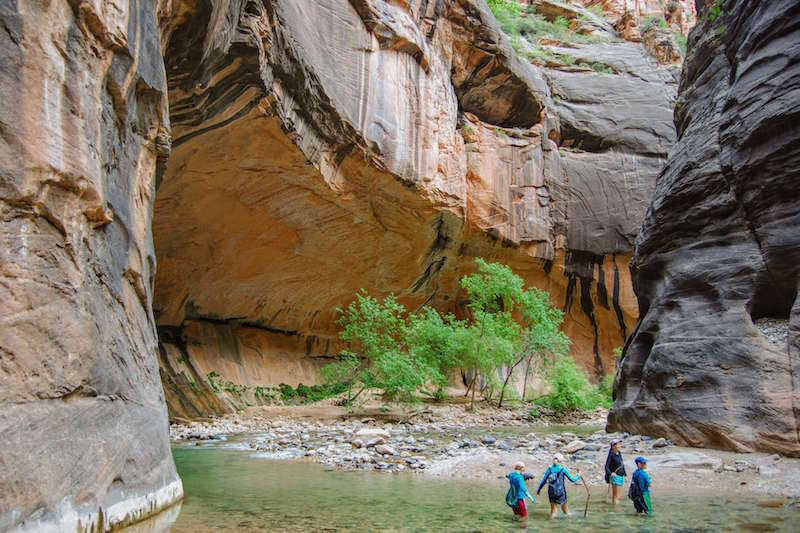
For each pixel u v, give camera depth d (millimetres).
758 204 11977
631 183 30484
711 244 12938
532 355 26047
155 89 7941
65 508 4879
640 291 15320
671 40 34750
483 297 25156
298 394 23797
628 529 6598
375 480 9773
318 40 16750
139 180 7770
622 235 29812
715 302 12312
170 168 15555
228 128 15008
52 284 5219
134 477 6273
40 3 5207
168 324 19922
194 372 19656
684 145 14930
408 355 21938
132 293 7371
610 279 30141
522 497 7293
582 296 30844
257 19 13227
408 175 21031
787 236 11344
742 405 10883
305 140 16719
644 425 13008
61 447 4980
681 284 13219
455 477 10164
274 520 6852
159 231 17656
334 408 22641
